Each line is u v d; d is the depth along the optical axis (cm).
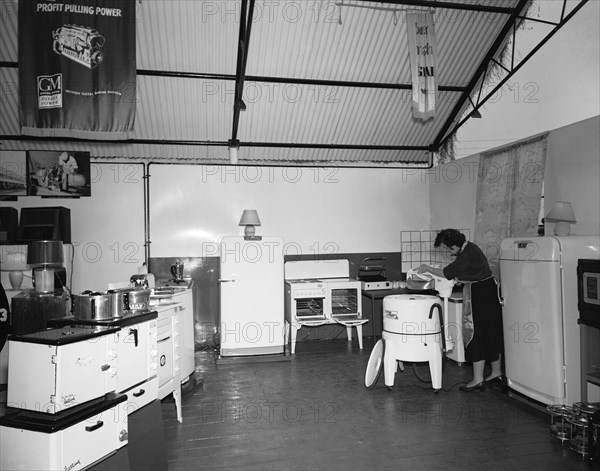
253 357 556
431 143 695
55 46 420
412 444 321
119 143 611
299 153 675
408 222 709
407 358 429
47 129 418
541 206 467
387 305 446
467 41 542
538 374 367
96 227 618
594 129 408
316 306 629
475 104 612
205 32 489
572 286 350
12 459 209
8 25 461
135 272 626
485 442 323
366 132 655
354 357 571
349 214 694
